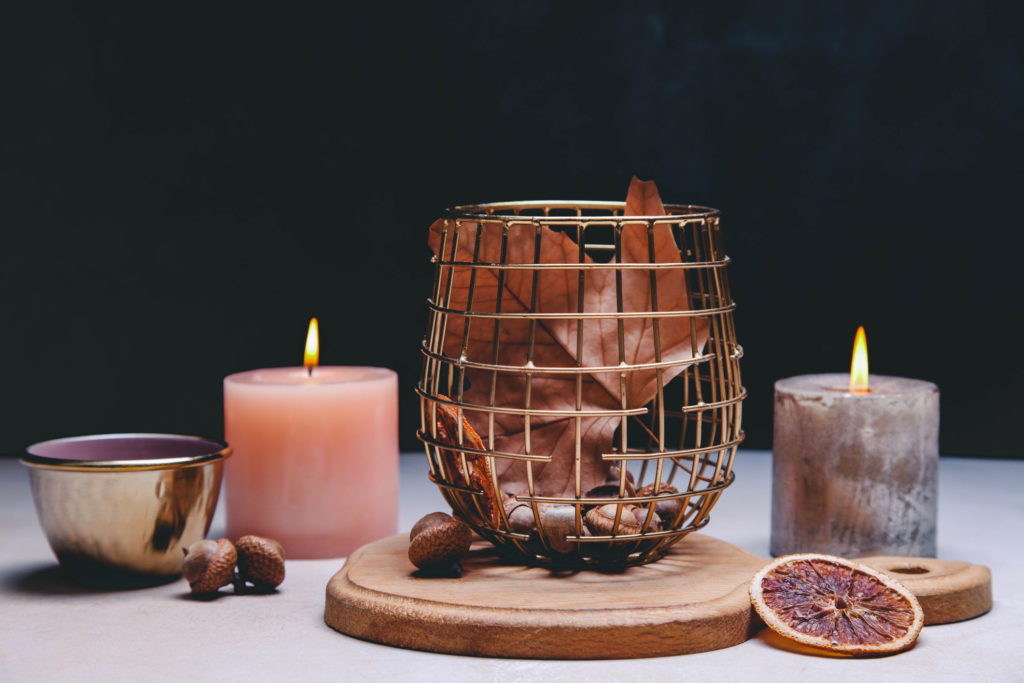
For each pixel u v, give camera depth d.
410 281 1.13
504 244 0.76
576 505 0.76
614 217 0.76
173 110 1.12
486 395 0.80
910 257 1.12
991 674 0.73
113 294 1.13
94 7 1.11
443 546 0.78
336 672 0.73
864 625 0.76
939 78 1.11
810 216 1.13
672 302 0.79
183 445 0.88
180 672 0.73
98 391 1.13
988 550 0.89
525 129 1.13
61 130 1.11
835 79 1.12
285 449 0.88
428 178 1.13
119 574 0.84
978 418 1.12
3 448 1.13
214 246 1.13
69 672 0.73
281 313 1.13
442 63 1.12
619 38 1.12
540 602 0.75
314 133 1.12
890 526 0.85
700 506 0.80
